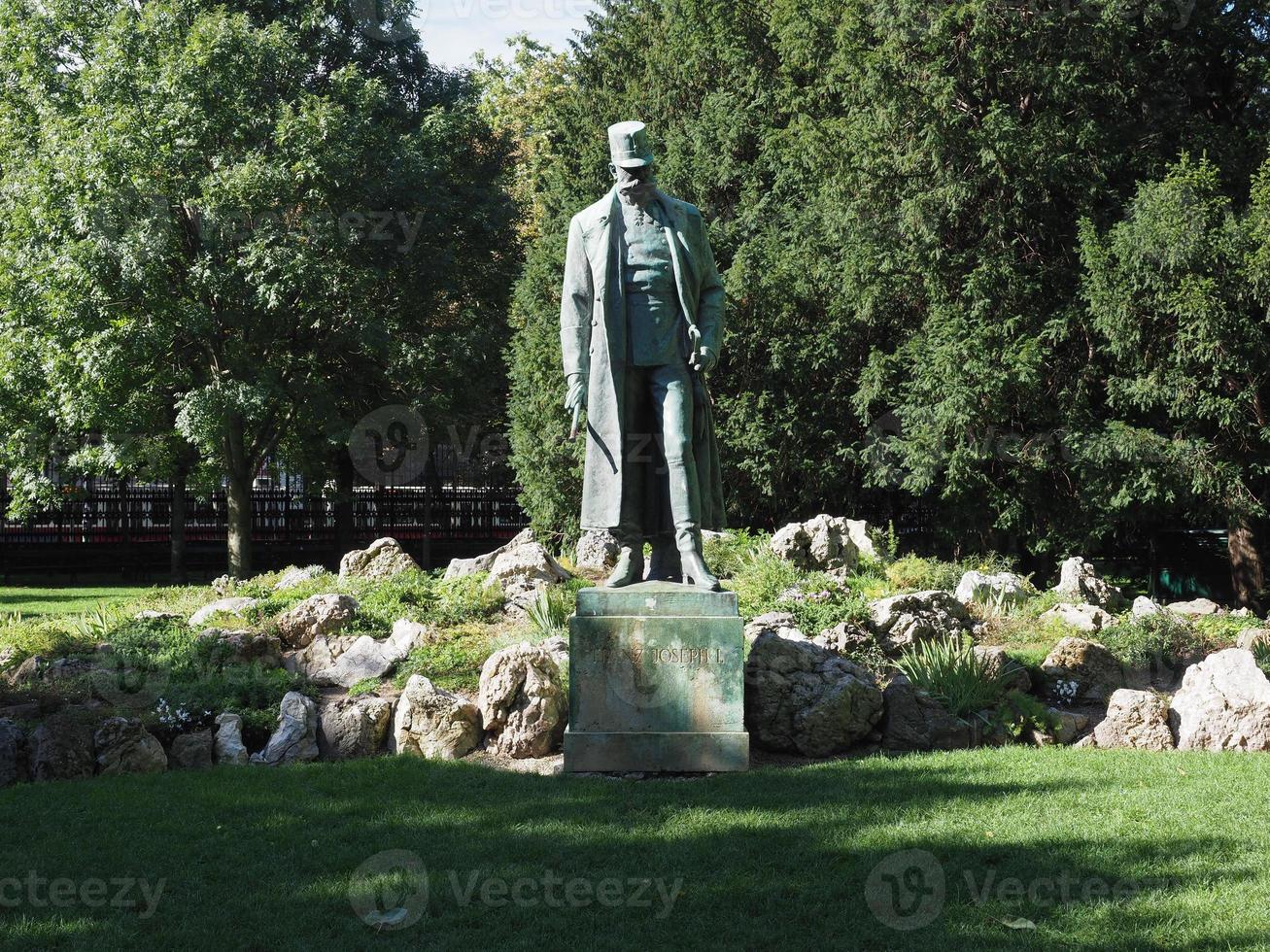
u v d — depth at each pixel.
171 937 5.22
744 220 22.75
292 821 6.76
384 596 11.96
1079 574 13.14
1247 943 4.98
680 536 8.22
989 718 8.78
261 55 23.33
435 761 8.12
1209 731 8.48
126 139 21.91
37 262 22.39
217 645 9.88
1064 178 18.84
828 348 21.19
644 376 8.48
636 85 26.56
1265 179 17.23
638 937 5.19
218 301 23.50
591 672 7.93
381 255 24.98
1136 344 18.11
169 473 24.78
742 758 7.84
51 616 16.66
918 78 19.22
